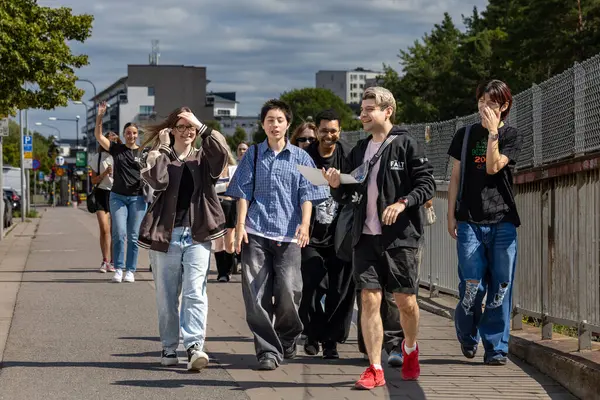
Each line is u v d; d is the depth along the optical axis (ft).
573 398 22.40
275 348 26.12
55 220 142.31
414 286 23.57
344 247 25.96
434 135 42.32
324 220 27.32
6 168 169.78
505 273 25.82
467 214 25.84
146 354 28.17
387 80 248.32
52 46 82.23
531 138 29.96
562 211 26.08
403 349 24.49
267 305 26.13
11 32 79.92
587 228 24.13
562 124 26.45
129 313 36.63
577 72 25.17
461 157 25.96
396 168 23.39
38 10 82.12
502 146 25.36
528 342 27.04
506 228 25.75
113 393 22.97
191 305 25.82
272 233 26.04
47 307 38.19
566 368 23.38
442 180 40.27
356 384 23.22
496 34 200.34
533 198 28.66
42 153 410.72
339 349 29.25
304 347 27.86
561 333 29.40
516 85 177.68
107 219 53.42
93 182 52.65
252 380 24.48
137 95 523.29
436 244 40.40
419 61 244.22
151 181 25.54
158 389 23.43
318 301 27.58
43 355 27.91
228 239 27.37
